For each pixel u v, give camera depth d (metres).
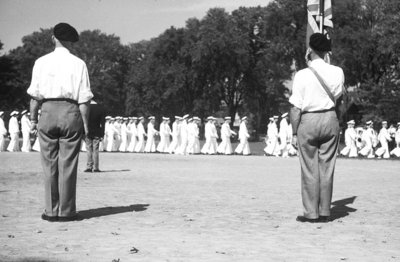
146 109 93.19
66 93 8.42
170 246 6.58
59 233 7.41
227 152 40.94
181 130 41.12
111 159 30.69
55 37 8.64
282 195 12.42
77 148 8.57
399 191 13.69
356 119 67.88
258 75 86.25
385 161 31.95
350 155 39.19
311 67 8.82
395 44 60.75
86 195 12.15
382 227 8.20
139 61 109.19
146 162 27.41
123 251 6.28
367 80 64.38
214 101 83.38
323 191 8.71
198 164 25.73
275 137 38.34
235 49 79.44
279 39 69.50
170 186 14.40
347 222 8.68
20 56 103.62
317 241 7.04
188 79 84.06
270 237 7.29
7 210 9.56
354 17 67.69
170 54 88.19
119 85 110.81
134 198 11.62
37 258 5.89
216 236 7.29
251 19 85.19
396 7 62.12
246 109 91.00
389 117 60.75
